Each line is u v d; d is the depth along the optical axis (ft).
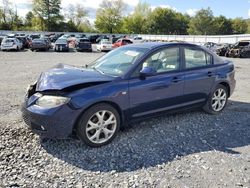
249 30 328.49
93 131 14.74
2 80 34.55
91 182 11.65
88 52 105.91
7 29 273.75
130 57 16.76
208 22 314.35
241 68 54.60
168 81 16.99
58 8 286.25
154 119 19.08
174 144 15.46
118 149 14.66
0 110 20.68
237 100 25.16
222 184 11.70
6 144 14.76
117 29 307.78
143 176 12.21
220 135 16.92
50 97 14.02
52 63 59.00
